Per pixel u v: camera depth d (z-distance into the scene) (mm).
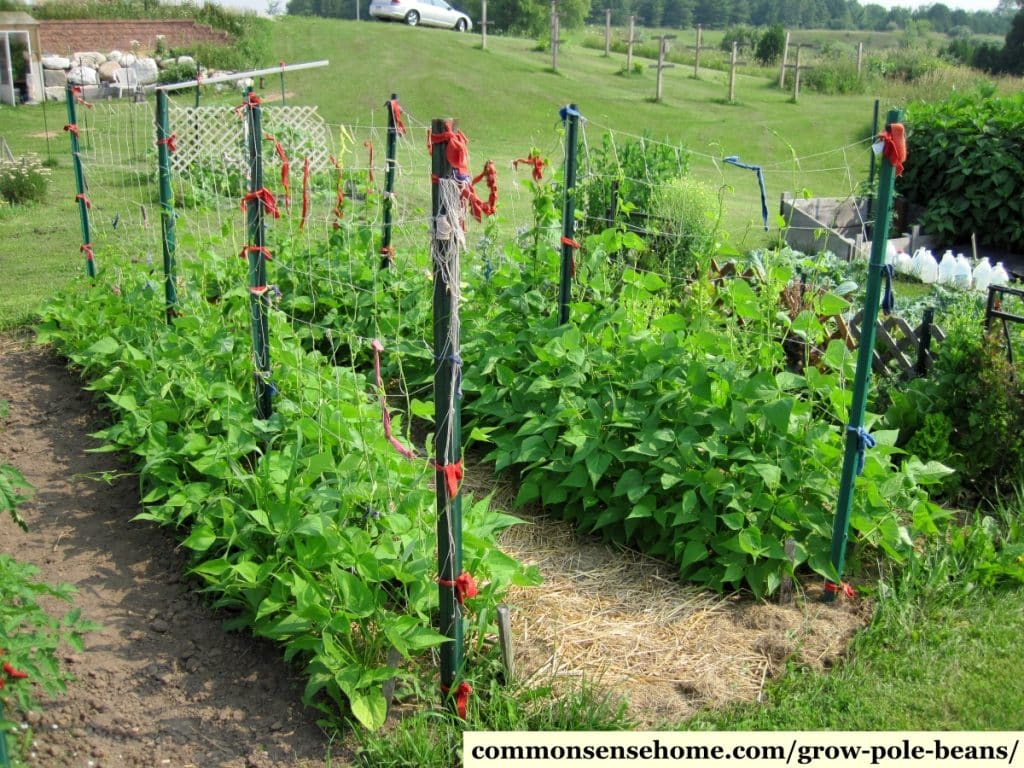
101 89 26172
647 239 8094
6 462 5656
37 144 19234
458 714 3588
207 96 24719
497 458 5332
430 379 6301
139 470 5336
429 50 30391
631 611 4348
